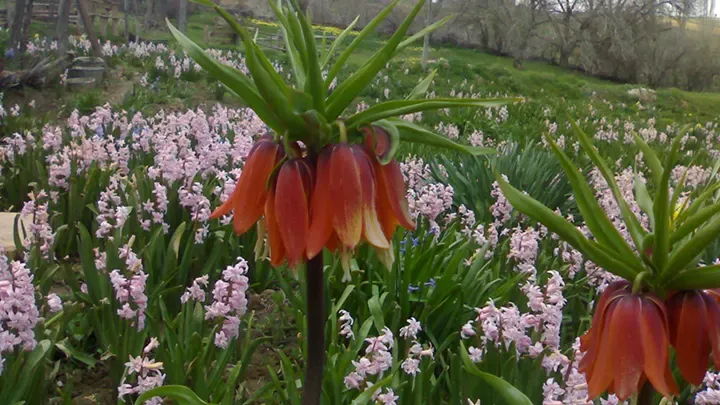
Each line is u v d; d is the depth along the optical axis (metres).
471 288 4.22
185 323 3.53
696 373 1.55
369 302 3.74
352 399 3.17
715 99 32.38
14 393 2.90
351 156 1.64
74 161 5.75
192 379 3.14
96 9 29.81
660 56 45.09
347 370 3.28
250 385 3.73
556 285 3.19
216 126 9.01
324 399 3.05
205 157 5.87
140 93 13.70
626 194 6.27
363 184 1.64
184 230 4.61
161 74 15.66
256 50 1.67
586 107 22.83
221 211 1.88
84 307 4.02
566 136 15.25
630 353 1.51
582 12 45.22
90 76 14.24
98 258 4.19
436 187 6.02
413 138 1.80
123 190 5.21
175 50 19.30
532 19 43.47
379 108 1.73
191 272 4.47
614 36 44.06
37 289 3.65
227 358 3.36
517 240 4.61
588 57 45.06
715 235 1.48
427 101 1.71
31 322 3.02
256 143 1.78
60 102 12.73
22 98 12.62
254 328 4.30
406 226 1.71
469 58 40.19
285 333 4.31
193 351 3.30
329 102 1.74
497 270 4.54
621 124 20.38
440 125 14.04
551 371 3.12
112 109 12.08
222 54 20.59
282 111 1.65
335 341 3.48
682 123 25.56
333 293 4.23
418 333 4.10
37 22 25.08
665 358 1.50
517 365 3.18
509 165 7.81
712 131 19.05
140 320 3.46
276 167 1.68
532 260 4.71
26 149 6.78
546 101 22.69
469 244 5.09
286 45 2.01
